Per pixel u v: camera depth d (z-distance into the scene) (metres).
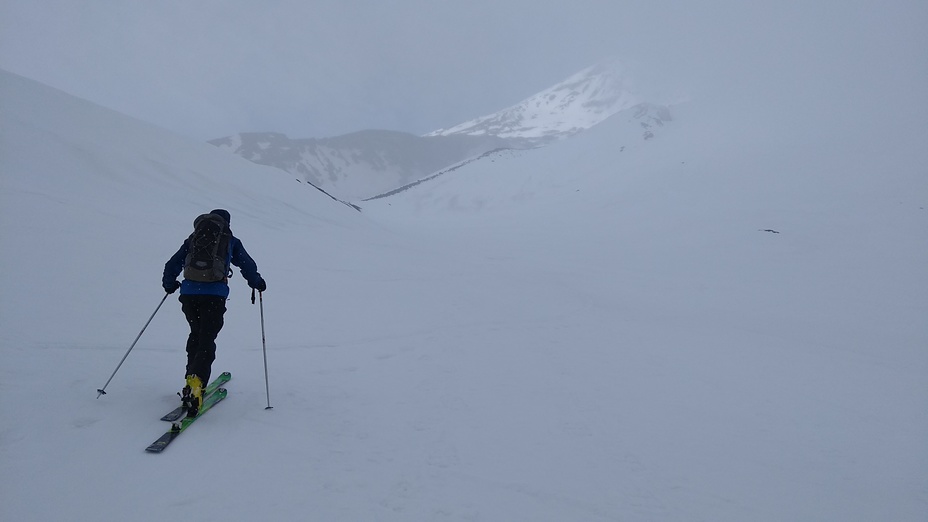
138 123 24.66
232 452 3.97
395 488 3.89
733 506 4.35
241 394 5.29
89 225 11.38
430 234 43.16
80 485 3.23
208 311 4.57
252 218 19.28
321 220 24.58
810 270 30.12
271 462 3.94
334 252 17.39
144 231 12.32
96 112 22.70
